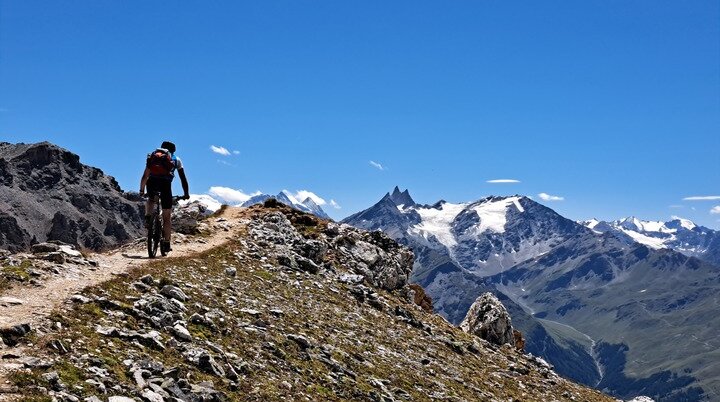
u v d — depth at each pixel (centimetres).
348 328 2922
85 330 1503
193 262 2845
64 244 2398
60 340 1372
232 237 3962
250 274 3181
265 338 2111
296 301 3025
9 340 1304
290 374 1881
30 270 1870
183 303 2070
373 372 2352
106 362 1366
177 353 1605
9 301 1557
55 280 1853
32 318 1466
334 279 4025
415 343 3278
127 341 1546
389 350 2845
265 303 2661
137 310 1761
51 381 1176
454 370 3027
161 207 2625
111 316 1664
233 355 1775
